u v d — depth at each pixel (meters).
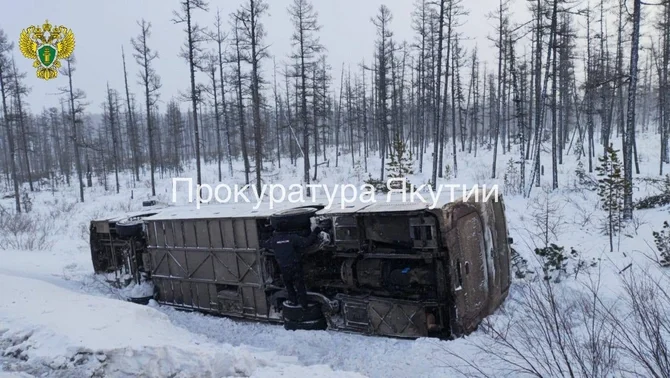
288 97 52.47
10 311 5.43
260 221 7.48
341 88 52.44
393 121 36.28
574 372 4.09
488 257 6.58
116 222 10.22
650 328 4.02
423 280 6.23
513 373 4.48
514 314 6.39
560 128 31.97
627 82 15.52
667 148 32.47
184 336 5.91
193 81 26.70
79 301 6.21
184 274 8.54
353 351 6.02
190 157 67.88
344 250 6.80
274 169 39.81
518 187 23.33
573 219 13.79
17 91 30.48
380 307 6.38
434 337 6.09
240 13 23.19
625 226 12.09
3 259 12.20
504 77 34.06
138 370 4.22
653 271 7.57
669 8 25.19
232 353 4.79
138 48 31.02
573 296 6.45
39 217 23.25
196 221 8.18
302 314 6.93
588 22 30.59
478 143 51.28
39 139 64.12
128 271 10.09
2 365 4.28
